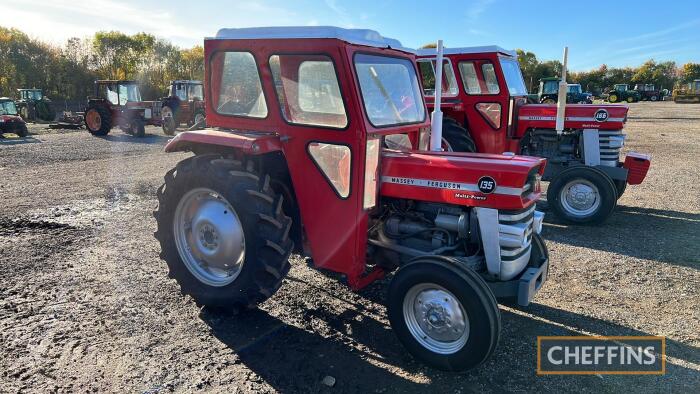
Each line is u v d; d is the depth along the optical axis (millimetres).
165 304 3516
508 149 6703
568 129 6441
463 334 2650
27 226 5348
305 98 2988
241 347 2961
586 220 5641
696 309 3553
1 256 4414
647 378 2721
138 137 16062
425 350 2758
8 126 15453
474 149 6699
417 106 3561
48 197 6746
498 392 2578
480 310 2531
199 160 3258
